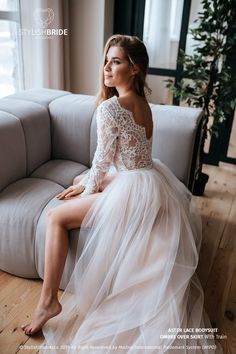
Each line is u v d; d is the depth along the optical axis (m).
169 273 1.29
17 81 2.74
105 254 1.34
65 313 1.43
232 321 1.50
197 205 2.48
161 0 2.94
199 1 2.83
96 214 1.38
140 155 1.41
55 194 1.66
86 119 1.98
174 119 1.82
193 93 2.55
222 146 3.17
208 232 2.15
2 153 1.64
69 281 1.47
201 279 1.74
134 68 1.38
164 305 1.25
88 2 2.87
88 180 1.50
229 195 2.66
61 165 2.00
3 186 1.68
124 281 1.30
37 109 1.95
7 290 1.58
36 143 1.91
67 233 1.44
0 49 2.52
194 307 1.43
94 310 1.35
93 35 2.96
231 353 1.34
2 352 1.29
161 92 3.25
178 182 1.67
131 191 1.37
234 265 1.86
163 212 1.40
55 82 2.83
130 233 1.33
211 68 2.47
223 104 2.53
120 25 3.14
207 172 3.08
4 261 1.62
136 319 1.26
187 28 2.95
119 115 1.33
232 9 2.34
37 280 1.65
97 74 3.08
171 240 1.34
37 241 1.51
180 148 1.80
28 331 1.35
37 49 2.63
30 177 1.86
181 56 2.65
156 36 3.08
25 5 2.48
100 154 1.40
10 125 1.69
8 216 1.54
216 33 2.44
